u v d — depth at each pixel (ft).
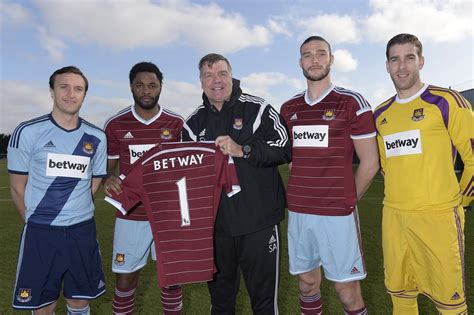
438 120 8.21
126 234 10.19
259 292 8.67
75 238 8.60
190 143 8.38
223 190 8.50
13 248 18.06
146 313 11.39
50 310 8.79
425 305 11.49
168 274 8.30
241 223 8.34
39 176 8.36
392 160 8.68
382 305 11.44
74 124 8.70
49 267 8.36
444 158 8.23
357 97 8.49
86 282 8.79
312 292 9.37
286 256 16.56
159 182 8.39
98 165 9.21
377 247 17.93
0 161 123.03
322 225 8.64
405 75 8.44
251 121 8.61
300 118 8.94
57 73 8.34
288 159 8.54
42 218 8.38
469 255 15.70
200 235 8.29
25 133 8.25
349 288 8.77
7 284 13.29
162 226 8.39
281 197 8.81
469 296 11.50
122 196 8.45
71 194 8.56
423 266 8.42
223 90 8.41
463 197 8.48
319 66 8.53
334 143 8.53
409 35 8.57
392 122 8.71
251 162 7.99
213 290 8.98
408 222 8.34
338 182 8.52
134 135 10.34
